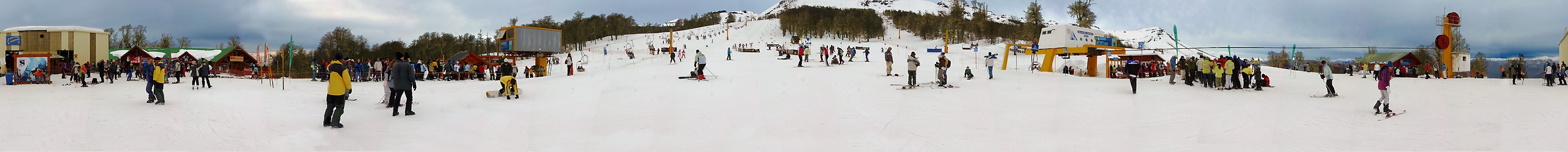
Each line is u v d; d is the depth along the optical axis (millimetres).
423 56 88562
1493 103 13555
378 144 8867
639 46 101250
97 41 43156
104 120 10242
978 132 10062
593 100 14969
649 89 17969
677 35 132250
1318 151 8383
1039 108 13164
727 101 14188
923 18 127188
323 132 9797
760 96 15398
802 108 13109
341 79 10195
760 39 126625
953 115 12031
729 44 103750
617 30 122875
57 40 41438
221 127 9773
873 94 16094
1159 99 14898
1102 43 34812
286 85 20078
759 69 29031
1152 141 9250
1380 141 9047
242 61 40000
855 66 31344
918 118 11617
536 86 20219
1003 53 69438
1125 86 19156
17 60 21516
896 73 25422
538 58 40812
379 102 14375
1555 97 14898
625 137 9570
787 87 18094
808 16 137750
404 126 10617
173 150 8008
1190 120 11195
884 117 11797
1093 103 14180
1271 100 14703
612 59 60312
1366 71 26188
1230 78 17875
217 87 18922
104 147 8117
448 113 12539
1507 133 9422
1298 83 20891
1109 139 9367
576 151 8516
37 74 21203
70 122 10094
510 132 10117
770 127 10562
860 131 10125
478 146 8844
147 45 71438
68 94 15688
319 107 13445
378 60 23797
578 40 99625
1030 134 9867
